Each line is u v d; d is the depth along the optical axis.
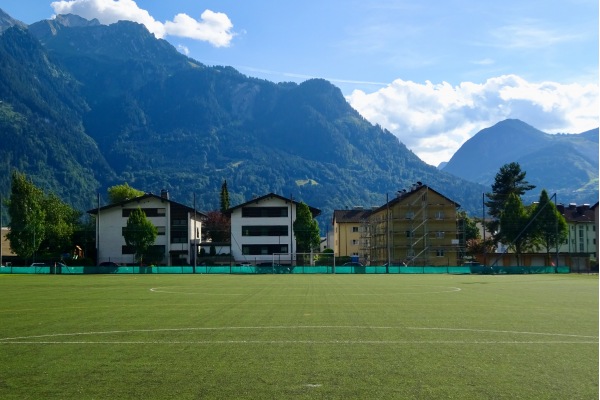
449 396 11.33
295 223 106.62
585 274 83.56
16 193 100.00
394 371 13.34
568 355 15.23
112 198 147.25
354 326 20.67
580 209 137.12
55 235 112.12
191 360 14.62
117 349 16.22
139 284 53.09
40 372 13.46
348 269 87.62
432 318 23.27
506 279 65.75
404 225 111.69
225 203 150.00
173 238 112.94
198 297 35.56
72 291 42.53
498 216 121.81
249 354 15.35
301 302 31.34
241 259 111.62
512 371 13.35
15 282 57.97
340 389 11.82
